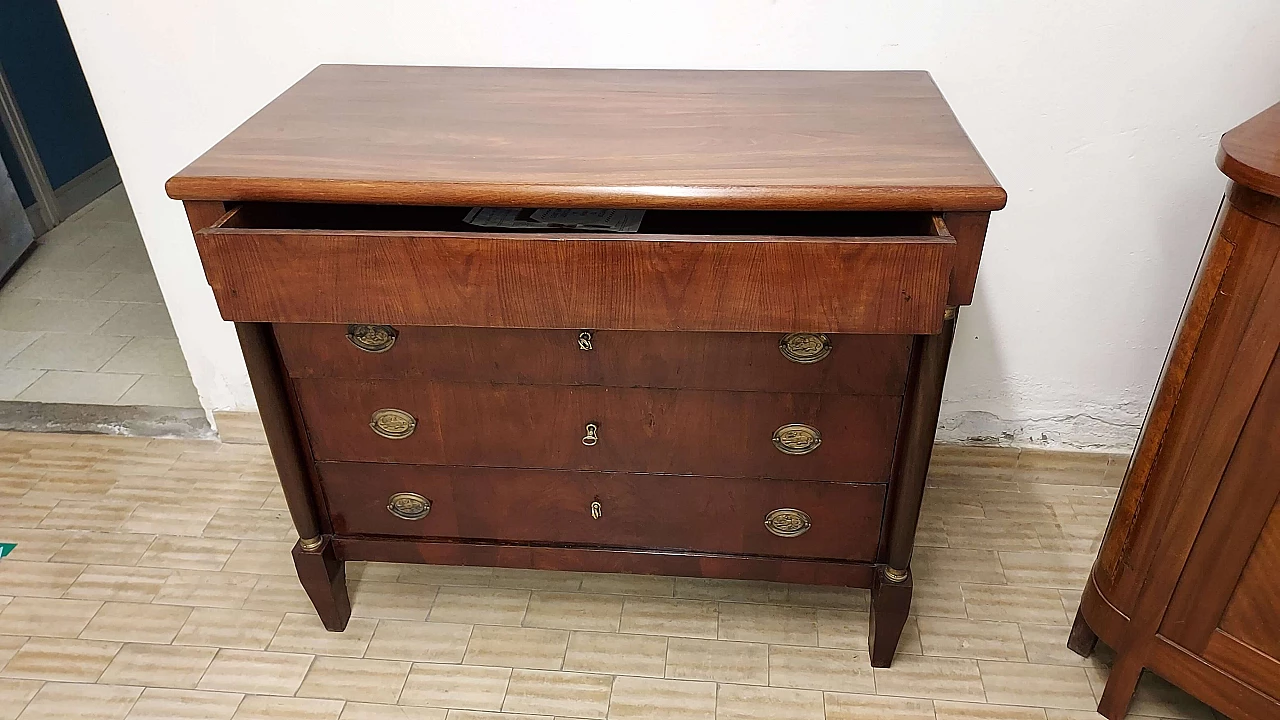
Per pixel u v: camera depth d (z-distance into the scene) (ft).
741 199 3.08
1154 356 5.18
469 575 5.05
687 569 4.25
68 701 4.33
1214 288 3.27
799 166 3.26
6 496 5.63
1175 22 4.22
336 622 4.65
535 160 3.35
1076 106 4.50
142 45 4.69
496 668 4.50
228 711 4.29
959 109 4.59
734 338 3.45
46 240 8.63
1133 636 3.95
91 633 4.69
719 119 3.79
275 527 5.41
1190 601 3.69
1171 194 4.66
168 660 4.55
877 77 4.36
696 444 3.82
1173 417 3.56
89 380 6.70
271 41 4.68
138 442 6.12
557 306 3.16
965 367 5.40
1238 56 4.27
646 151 3.43
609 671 4.48
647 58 4.63
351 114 3.90
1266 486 3.27
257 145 3.55
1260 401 3.17
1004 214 4.85
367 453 4.03
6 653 4.57
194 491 5.71
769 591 4.92
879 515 3.97
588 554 4.27
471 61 4.70
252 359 3.64
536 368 3.63
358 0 4.54
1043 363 5.32
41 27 8.61
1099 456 5.59
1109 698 4.17
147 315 7.48
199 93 4.85
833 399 3.61
